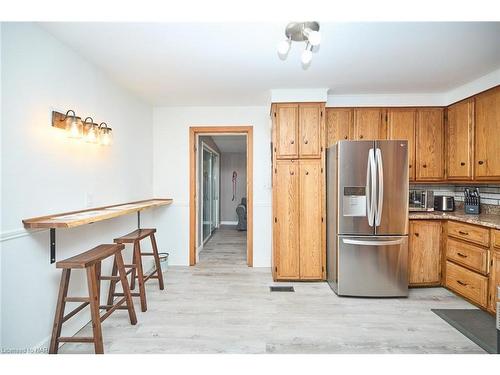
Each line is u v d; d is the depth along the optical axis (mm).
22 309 1615
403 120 3320
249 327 2180
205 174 5352
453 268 2812
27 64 1665
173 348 1899
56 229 1896
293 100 3137
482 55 2283
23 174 1628
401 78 2803
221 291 2910
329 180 3117
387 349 1892
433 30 1883
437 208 3404
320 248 3158
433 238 2990
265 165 3766
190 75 2691
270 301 2664
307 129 3152
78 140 2170
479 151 2785
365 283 2762
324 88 3104
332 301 2680
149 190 3717
